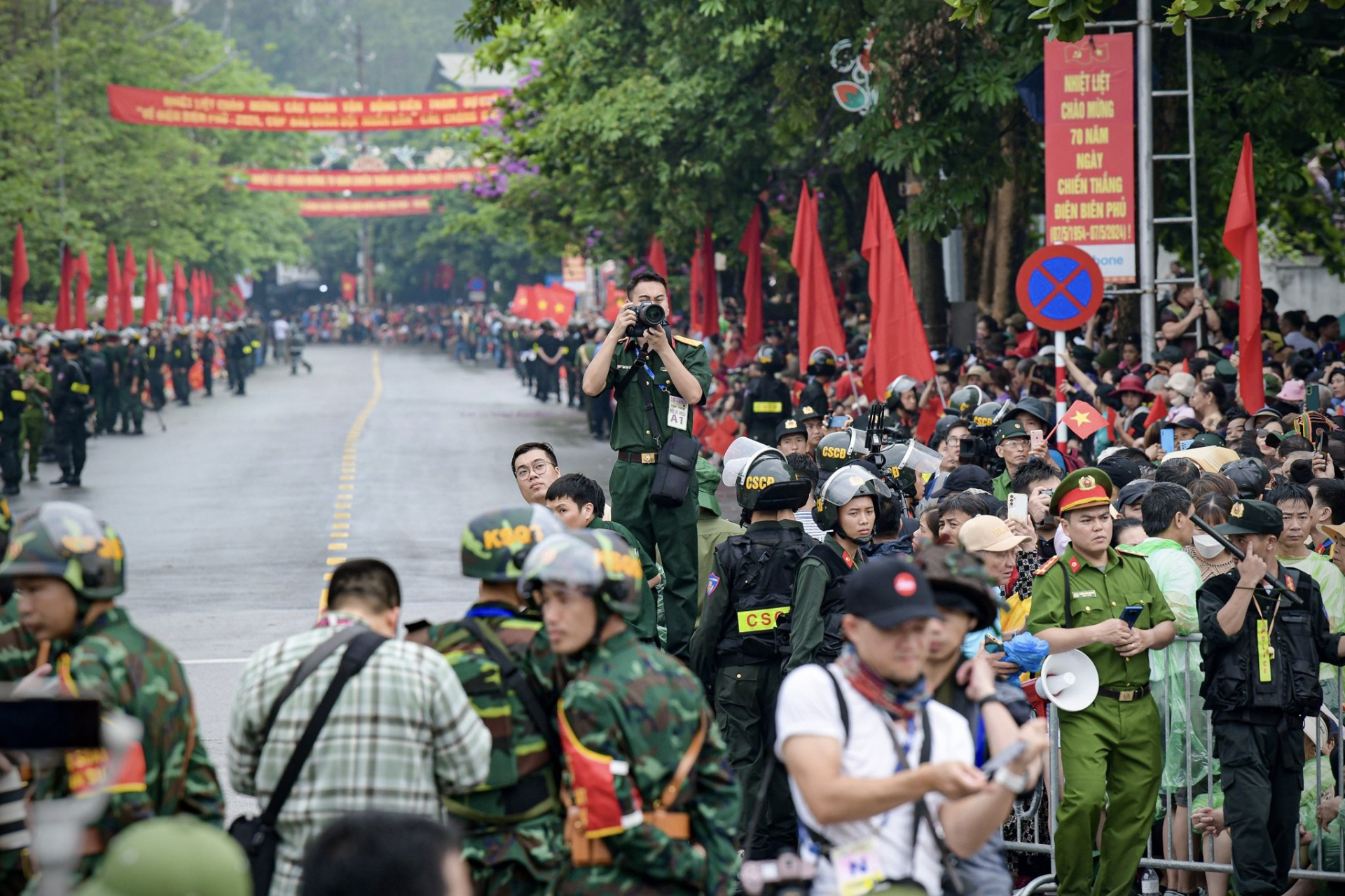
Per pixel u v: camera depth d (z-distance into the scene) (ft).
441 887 19.63
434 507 146.61
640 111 178.09
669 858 29.84
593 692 30.07
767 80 178.91
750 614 52.08
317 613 96.53
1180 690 52.42
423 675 30.96
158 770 30.12
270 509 146.41
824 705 28.71
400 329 649.61
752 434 143.43
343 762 30.42
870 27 140.36
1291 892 51.13
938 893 29.19
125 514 144.46
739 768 52.49
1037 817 51.65
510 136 229.45
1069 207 102.32
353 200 562.66
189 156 428.97
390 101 361.92
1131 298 129.49
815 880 29.17
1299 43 126.62
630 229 222.89
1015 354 134.51
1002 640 50.24
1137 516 57.67
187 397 294.25
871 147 143.84
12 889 30.12
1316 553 54.60
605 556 30.81
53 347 169.07
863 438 73.56
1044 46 108.58
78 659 29.78
